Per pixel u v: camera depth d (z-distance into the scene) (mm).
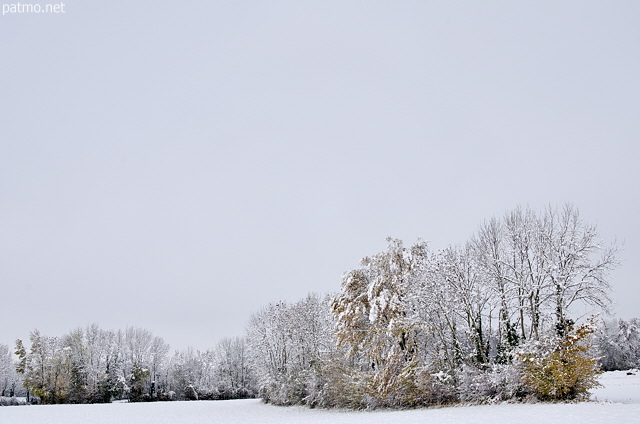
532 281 30719
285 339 60250
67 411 54938
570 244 30328
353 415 30578
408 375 30672
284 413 42344
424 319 31703
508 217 34438
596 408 20031
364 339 37125
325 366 41156
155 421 40594
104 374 82062
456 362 31203
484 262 32531
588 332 24781
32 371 81000
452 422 19281
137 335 98688
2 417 47031
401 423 20547
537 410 20969
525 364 25656
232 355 105062
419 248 36406
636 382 41750
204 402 73438
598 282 29328
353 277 38969
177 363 101438
